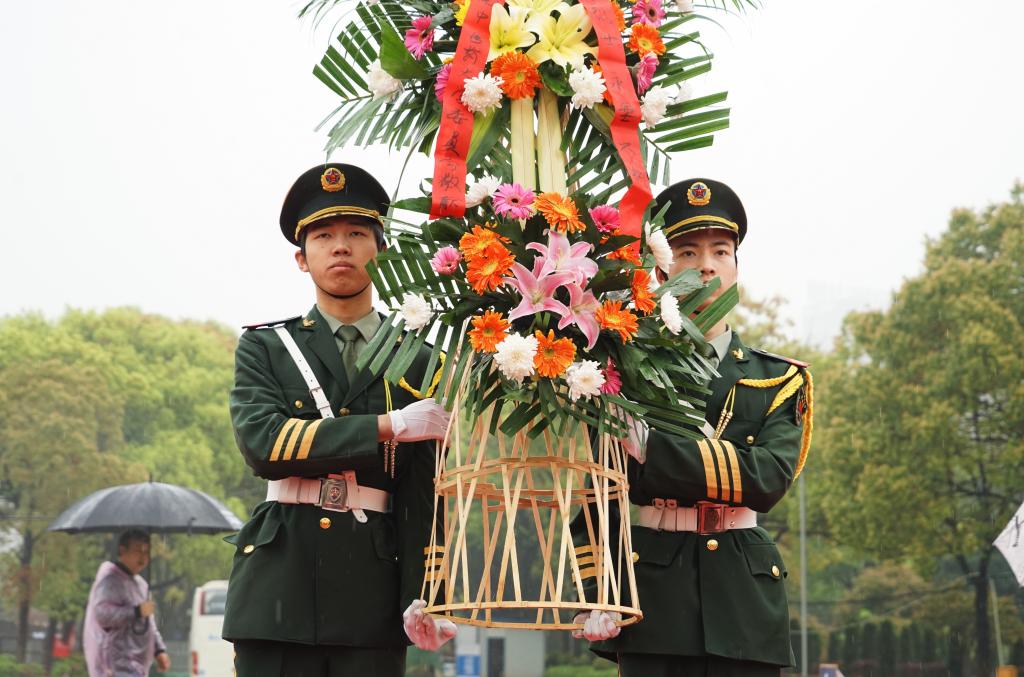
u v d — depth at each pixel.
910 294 30.72
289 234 5.04
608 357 4.14
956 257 31.39
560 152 4.39
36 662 43.06
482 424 4.11
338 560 4.54
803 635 31.06
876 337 31.22
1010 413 28.91
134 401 44.38
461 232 4.21
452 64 4.29
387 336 4.73
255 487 47.19
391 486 4.73
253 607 4.49
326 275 4.80
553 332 4.02
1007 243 30.47
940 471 29.66
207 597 23.50
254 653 4.54
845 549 34.69
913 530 29.70
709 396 4.89
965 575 30.70
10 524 39.50
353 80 4.69
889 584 38.75
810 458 33.62
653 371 4.13
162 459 43.12
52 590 38.88
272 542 4.55
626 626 4.67
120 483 40.19
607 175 4.43
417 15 4.66
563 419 4.00
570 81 4.28
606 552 4.08
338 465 4.42
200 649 23.17
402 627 4.62
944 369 29.67
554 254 4.08
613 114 4.42
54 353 43.25
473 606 3.96
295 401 4.70
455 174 4.23
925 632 31.78
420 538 4.64
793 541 35.31
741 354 4.99
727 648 4.59
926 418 29.38
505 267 4.04
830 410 32.12
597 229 4.20
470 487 4.10
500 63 4.26
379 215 4.84
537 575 32.38
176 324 50.66
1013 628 30.80
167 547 39.88
